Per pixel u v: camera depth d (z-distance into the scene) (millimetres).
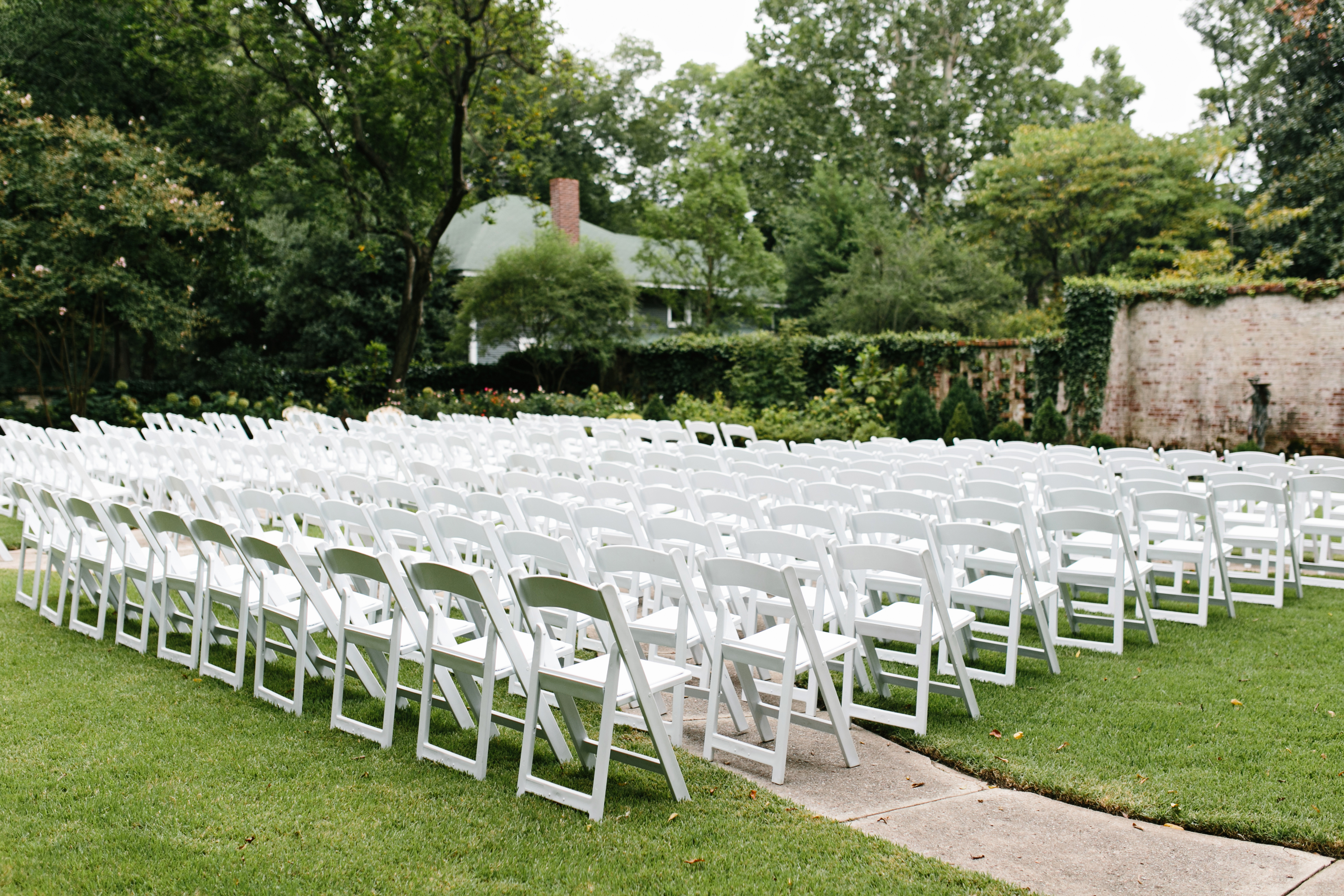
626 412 18938
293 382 23219
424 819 3170
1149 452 8383
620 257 31062
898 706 4379
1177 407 16062
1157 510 5820
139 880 2773
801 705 4516
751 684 3941
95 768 3533
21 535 8578
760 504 6141
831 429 15641
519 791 3365
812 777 3631
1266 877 2848
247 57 19531
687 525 4391
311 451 9047
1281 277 20969
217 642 5211
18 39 18766
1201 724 4055
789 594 3467
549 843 3023
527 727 3371
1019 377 17234
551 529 6465
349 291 26250
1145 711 4227
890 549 3918
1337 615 5934
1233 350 15562
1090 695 4469
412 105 21094
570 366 23781
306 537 5797
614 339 23297
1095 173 24203
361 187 22391
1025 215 25656
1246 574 6293
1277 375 15258
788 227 31156
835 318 26094
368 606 4551
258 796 3334
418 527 4523
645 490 5676
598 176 40812
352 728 3947
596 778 3180
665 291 27250
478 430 10625
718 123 40312
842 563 4059
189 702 4293
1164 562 7734
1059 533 6246
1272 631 5590
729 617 4047
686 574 3613
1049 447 9156
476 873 2832
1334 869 2895
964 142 34062
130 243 16672
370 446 8922
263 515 9219
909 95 33281
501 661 3672
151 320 16766
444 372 24750
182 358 26953
